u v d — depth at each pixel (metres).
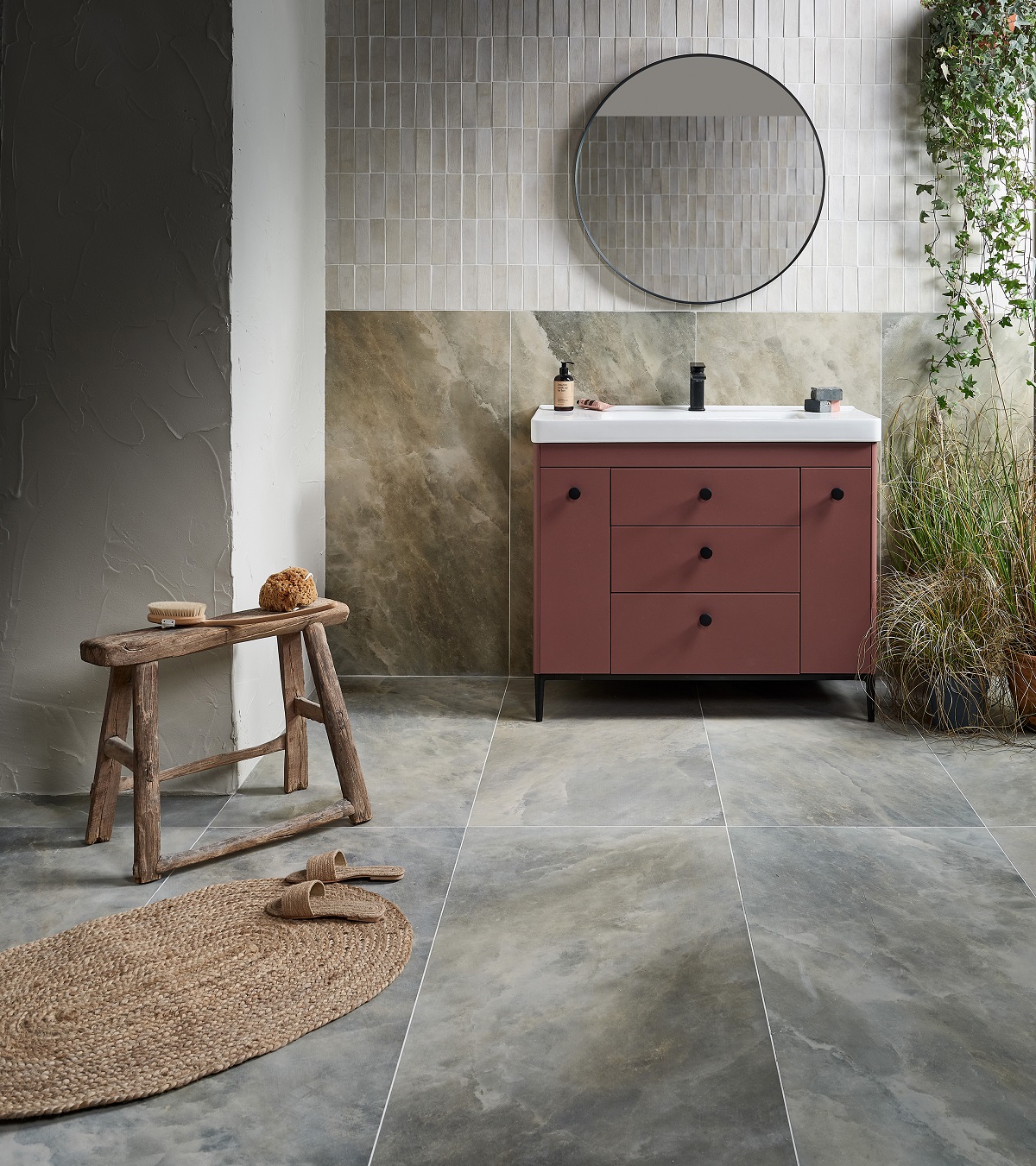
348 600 4.11
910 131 3.84
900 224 3.88
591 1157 1.57
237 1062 1.79
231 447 2.86
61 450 2.86
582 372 3.98
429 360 3.99
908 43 3.81
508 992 1.99
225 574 2.88
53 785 2.97
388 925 2.21
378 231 3.94
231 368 2.83
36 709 2.95
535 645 3.55
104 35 2.75
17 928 2.24
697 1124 1.64
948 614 3.40
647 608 3.53
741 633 3.52
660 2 3.83
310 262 3.72
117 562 2.89
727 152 3.87
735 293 3.92
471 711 3.68
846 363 3.95
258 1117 1.67
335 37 3.87
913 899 2.31
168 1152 1.60
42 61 2.76
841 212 3.88
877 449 3.44
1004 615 3.36
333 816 2.69
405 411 4.02
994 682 3.54
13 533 2.89
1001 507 3.57
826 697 3.77
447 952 2.13
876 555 3.50
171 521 2.87
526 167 3.90
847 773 3.05
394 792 2.95
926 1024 1.88
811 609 3.50
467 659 4.13
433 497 4.06
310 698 3.80
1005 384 3.94
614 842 2.61
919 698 3.69
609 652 3.55
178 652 2.52
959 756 3.18
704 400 3.96
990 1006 1.92
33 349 2.83
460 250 3.94
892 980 2.01
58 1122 1.67
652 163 3.88
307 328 3.71
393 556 4.09
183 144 2.77
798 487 3.46
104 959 2.10
